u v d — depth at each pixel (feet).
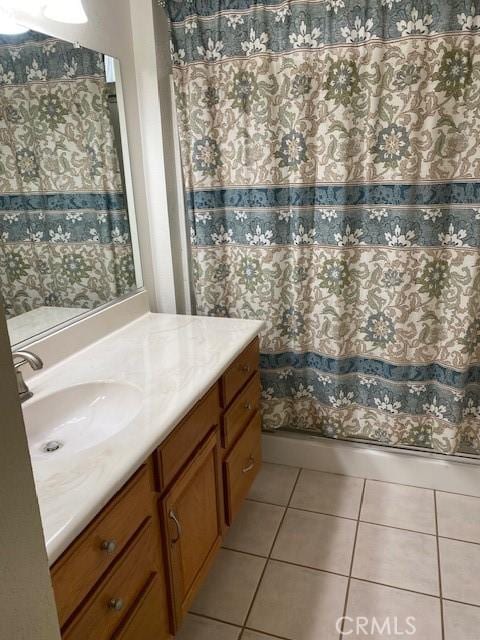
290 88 5.71
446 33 5.05
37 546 1.85
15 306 4.56
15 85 4.41
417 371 6.23
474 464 6.60
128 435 3.54
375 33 5.24
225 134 6.16
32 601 1.83
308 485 7.02
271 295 6.46
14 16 4.29
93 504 2.85
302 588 5.31
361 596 5.17
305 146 5.84
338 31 5.36
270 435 7.43
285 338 6.73
